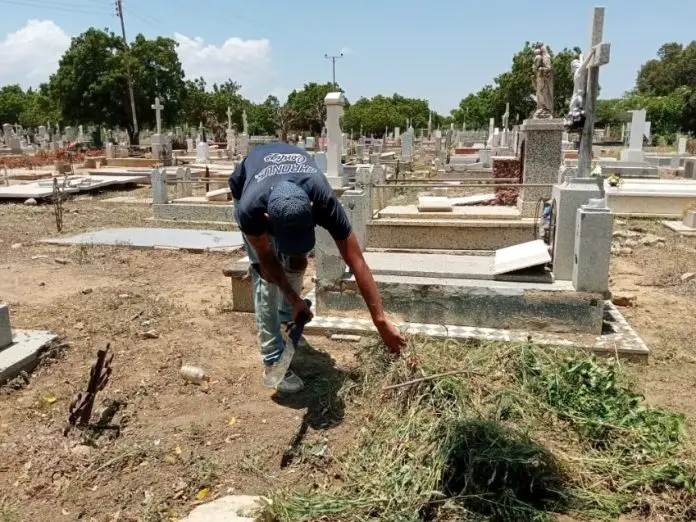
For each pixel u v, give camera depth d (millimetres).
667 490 2848
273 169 3209
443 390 3414
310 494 2859
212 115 51625
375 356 4027
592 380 3682
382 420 3375
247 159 3568
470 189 14836
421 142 44906
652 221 11164
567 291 4633
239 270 5621
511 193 9031
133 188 18344
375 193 8328
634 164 18734
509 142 25297
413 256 5672
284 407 3729
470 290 4785
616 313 5227
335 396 3818
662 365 4457
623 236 9648
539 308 4691
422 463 2957
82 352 4637
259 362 4480
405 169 20578
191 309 5836
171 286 6781
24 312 5582
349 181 12062
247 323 5414
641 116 19547
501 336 4590
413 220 7039
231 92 63906
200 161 24203
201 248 8648
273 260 3201
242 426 3490
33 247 8891
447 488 2865
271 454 3217
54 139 46156
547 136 8250
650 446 3105
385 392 3605
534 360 3920
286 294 3244
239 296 5707
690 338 5043
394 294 4934
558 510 2795
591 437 3266
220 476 3043
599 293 4582
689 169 17125
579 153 4949
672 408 3777
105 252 8500
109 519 2730
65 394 3920
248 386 4043
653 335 5125
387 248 6992
